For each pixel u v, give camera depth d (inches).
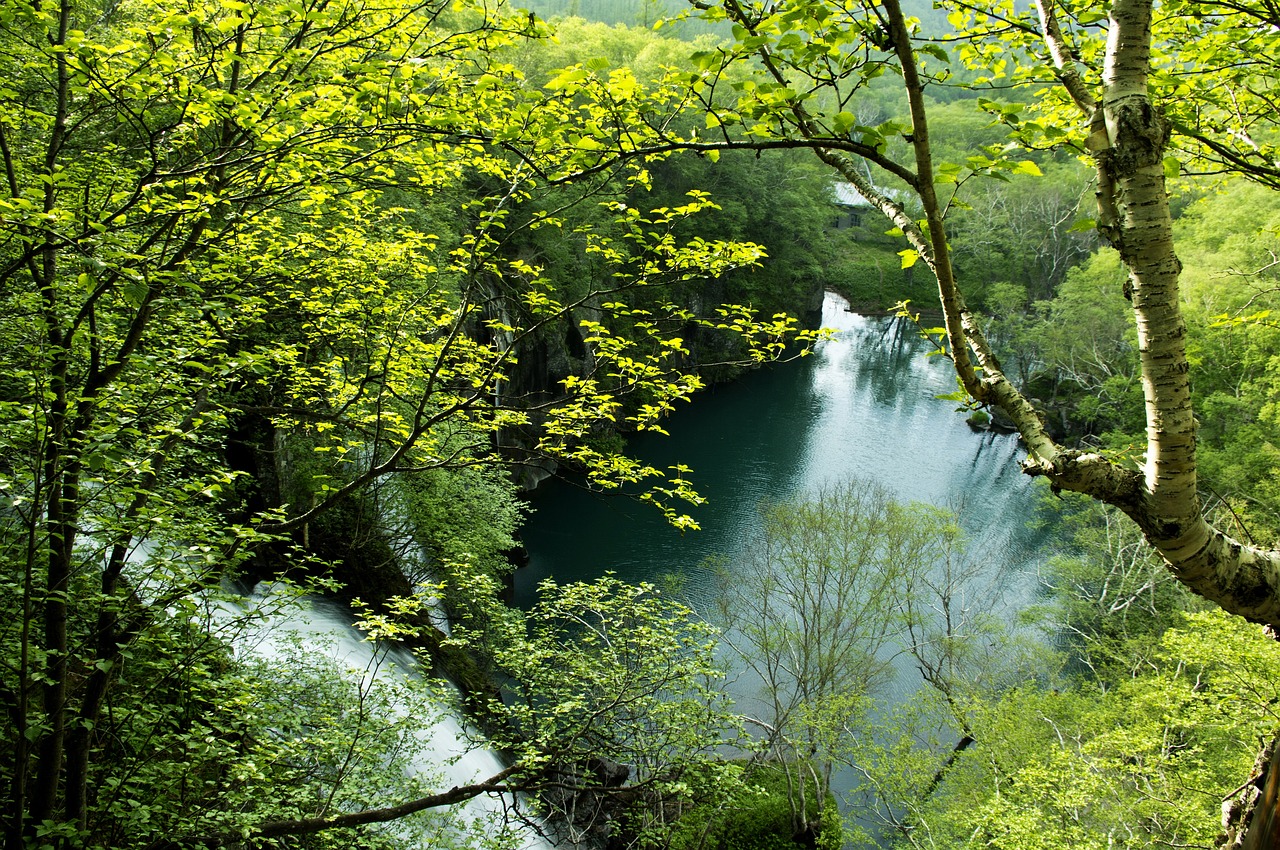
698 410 1616.6
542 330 1112.8
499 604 537.0
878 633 930.1
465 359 398.9
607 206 301.0
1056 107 253.6
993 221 2165.4
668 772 449.4
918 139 124.0
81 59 216.2
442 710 537.0
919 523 901.8
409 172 340.5
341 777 330.0
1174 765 526.6
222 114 233.1
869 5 124.6
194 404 302.4
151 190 247.8
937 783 689.6
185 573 256.1
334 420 364.5
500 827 498.9
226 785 294.0
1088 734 659.4
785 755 720.3
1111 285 1501.0
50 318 243.4
